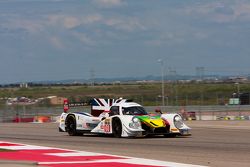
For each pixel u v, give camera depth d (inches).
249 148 1002.1
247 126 1812.3
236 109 3275.1
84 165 769.6
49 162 809.5
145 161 810.2
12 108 3742.6
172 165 762.8
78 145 1120.2
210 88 6840.6
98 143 1159.0
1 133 1608.0
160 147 1038.4
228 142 1135.6
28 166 770.2
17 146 1082.1
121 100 1391.5
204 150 971.3
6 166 769.6
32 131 1711.4
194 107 3447.3
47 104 4119.1
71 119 1461.6
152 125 1261.1
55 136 1435.8
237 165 763.4
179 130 1291.8
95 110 1416.1
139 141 1186.6
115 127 1316.4
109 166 757.3
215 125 1907.0
